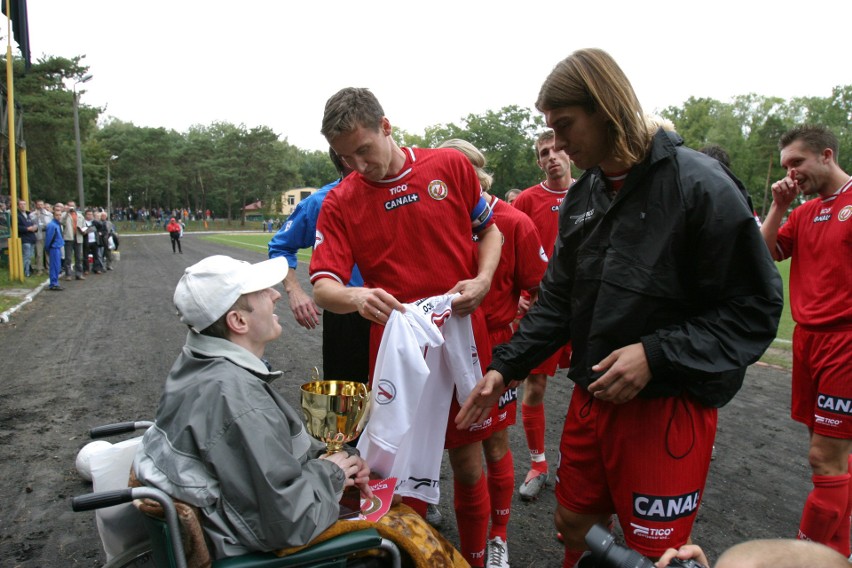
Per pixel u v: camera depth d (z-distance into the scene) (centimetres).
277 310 1127
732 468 411
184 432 171
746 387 621
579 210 204
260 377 194
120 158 7675
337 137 216
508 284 307
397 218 235
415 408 211
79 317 1041
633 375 169
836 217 284
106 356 739
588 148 178
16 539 315
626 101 170
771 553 107
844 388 271
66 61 4097
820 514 273
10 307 1108
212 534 169
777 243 317
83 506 156
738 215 163
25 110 3994
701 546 311
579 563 157
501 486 281
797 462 423
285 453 173
